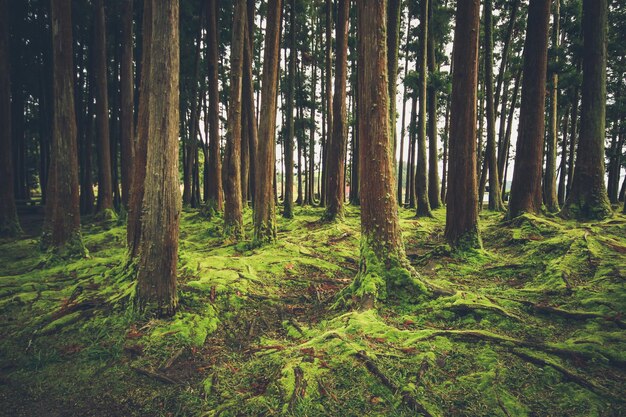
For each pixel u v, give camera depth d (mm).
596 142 9336
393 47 11906
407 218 16172
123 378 4258
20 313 6090
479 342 4254
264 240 10461
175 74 5422
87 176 20969
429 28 18906
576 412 3145
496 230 9711
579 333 4301
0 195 12680
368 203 6125
